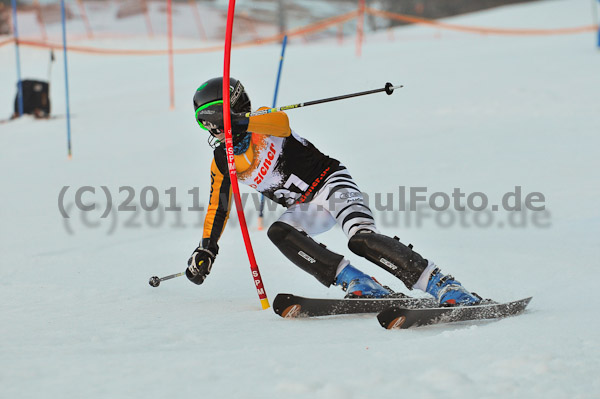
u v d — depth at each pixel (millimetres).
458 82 45750
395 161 26938
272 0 147375
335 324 10109
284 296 10219
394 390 6883
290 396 6762
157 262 15781
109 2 127938
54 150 35125
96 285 13625
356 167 26203
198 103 10977
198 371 7574
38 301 12297
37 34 105000
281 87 48500
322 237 17906
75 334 9688
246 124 10641
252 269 11359
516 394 6758
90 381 7262
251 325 10109
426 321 9773
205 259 11422
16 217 21719
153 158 31656
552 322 9406
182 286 13531
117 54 83312
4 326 10281
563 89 40062
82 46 89125
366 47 77062
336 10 154250
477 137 30469
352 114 38719
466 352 8172
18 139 39312
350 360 7977
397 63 57250
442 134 31844
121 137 37875
